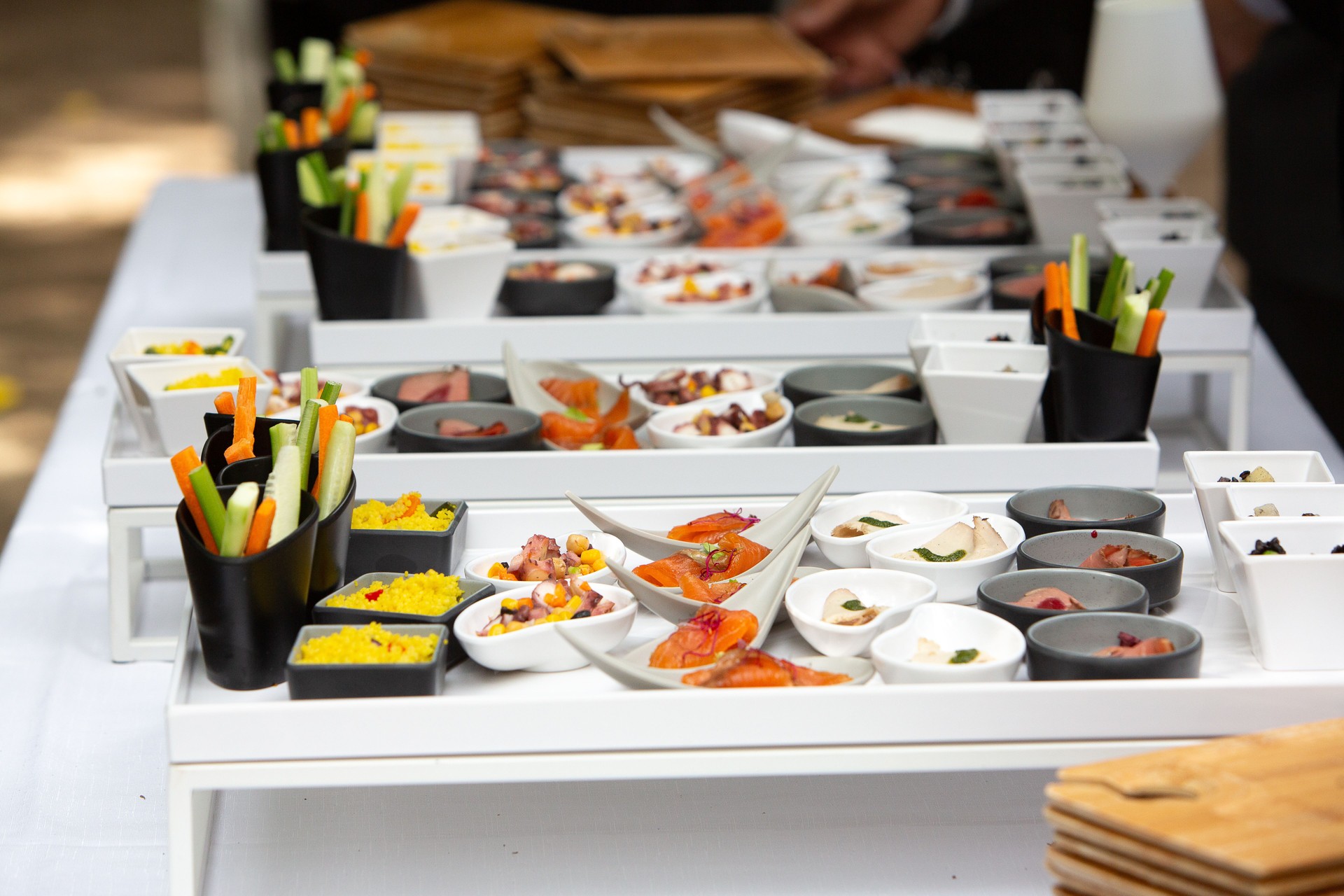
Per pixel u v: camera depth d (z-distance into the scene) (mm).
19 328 4410
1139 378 1360
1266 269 2662
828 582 1151
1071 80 3711
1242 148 2738
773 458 1393
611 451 1392
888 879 1118
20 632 1505
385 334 1730
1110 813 848
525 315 1896
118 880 1126
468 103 2998
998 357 1465
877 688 985
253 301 2381
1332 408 2477
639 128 2844
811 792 1239
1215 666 1078
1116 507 1268
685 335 1787
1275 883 792
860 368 1616
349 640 1021
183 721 973
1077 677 1006
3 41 8547
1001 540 1203
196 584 1032
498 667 1068
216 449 1148
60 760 1280
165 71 7879
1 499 3354
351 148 2359
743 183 2285
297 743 981
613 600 1127
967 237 2113
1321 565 1041
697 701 982
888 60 3645
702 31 3324
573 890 1105
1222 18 2775
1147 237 1867
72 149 6430
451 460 1379
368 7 3838
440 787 1248
